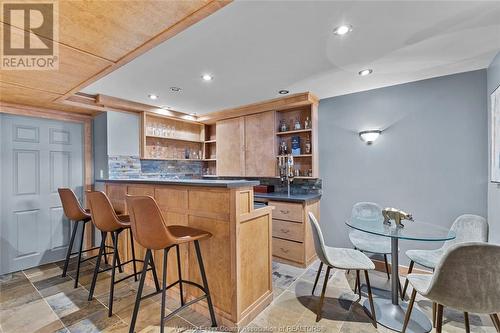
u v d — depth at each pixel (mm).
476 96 2488
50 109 3182
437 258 2201
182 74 2500
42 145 3170
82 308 2139
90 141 3596
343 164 3320
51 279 2719
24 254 3018
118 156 3480
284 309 2146
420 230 2072
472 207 2506
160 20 1308
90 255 3494
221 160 4367
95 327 1889
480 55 2152
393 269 2139
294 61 2234
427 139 2748
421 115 2777
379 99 3041
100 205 2186
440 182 2676
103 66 1852
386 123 2994
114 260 2156
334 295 2385
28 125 3059
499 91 2076
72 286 2553
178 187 2234
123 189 2902
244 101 3541
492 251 1283
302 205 3074
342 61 2246
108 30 1389
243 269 1939
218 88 2949
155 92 3072
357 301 2275
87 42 1516
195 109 3969
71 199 2680
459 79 2572
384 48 2008
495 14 1558
